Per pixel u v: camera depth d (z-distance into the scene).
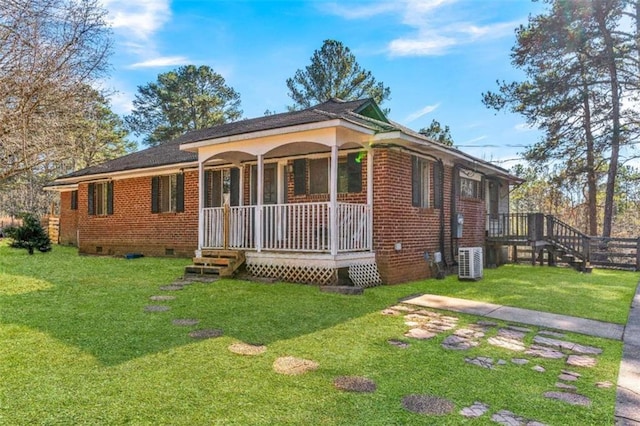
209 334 5.07
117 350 4.42
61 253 16.73
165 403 3.23
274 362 4.19
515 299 7.82
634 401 3.48
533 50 18.23
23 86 8.09
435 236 11.28
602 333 5.63
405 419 3.08
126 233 15.98
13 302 6.71
